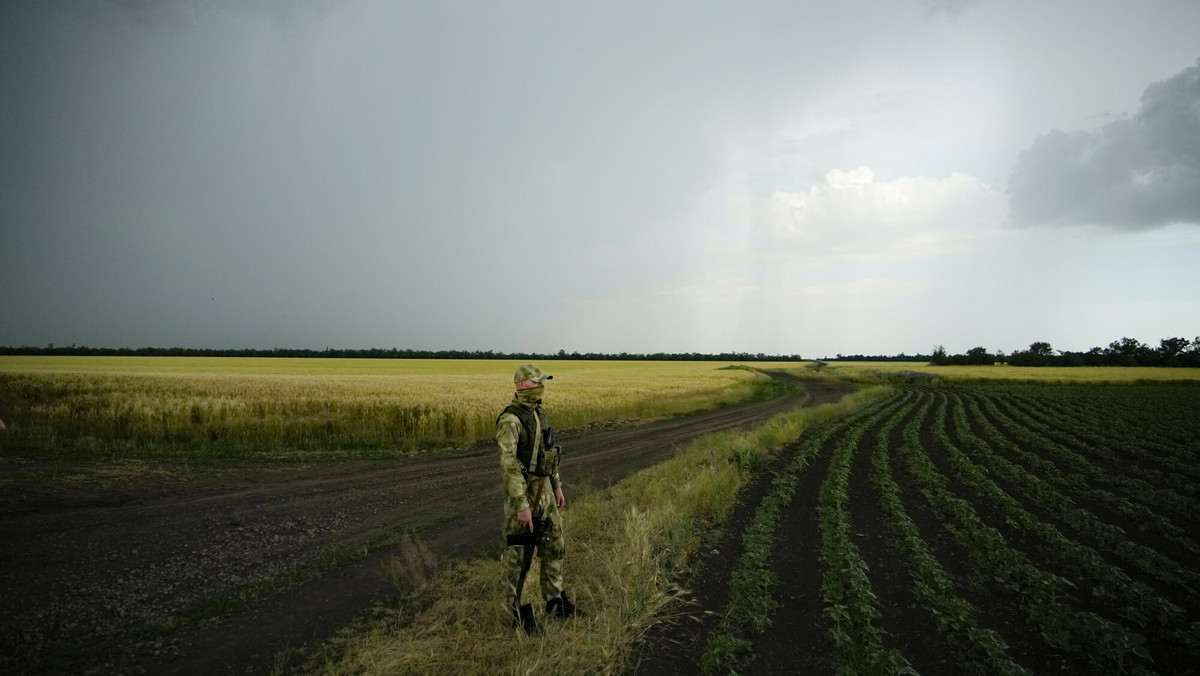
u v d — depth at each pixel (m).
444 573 5.64
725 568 5.98
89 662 3.87
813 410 24.09
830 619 4.80
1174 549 7.18
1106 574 5.78
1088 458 14.73
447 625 4.47
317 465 11.80
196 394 18.53
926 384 57.28
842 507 8.89
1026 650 4.38
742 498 9.27
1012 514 8.45
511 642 4.07
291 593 5.20
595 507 8.02
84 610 4.67
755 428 19.55
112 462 10.68
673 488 9.08
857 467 12.52
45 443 11.78
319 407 16.75
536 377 4.75
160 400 16.33
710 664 3.88
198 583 5.39
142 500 8.34
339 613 4.76
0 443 11.40
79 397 16.64
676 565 5.64
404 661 3.76
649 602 4.58
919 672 3.99
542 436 4.73
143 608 4.78
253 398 17.41
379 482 10.36
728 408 29.77
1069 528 8.00
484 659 3.89
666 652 4.12
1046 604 5.09
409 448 14.44
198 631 4.39
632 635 4.19
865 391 39.88
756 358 170.12
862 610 4.63
